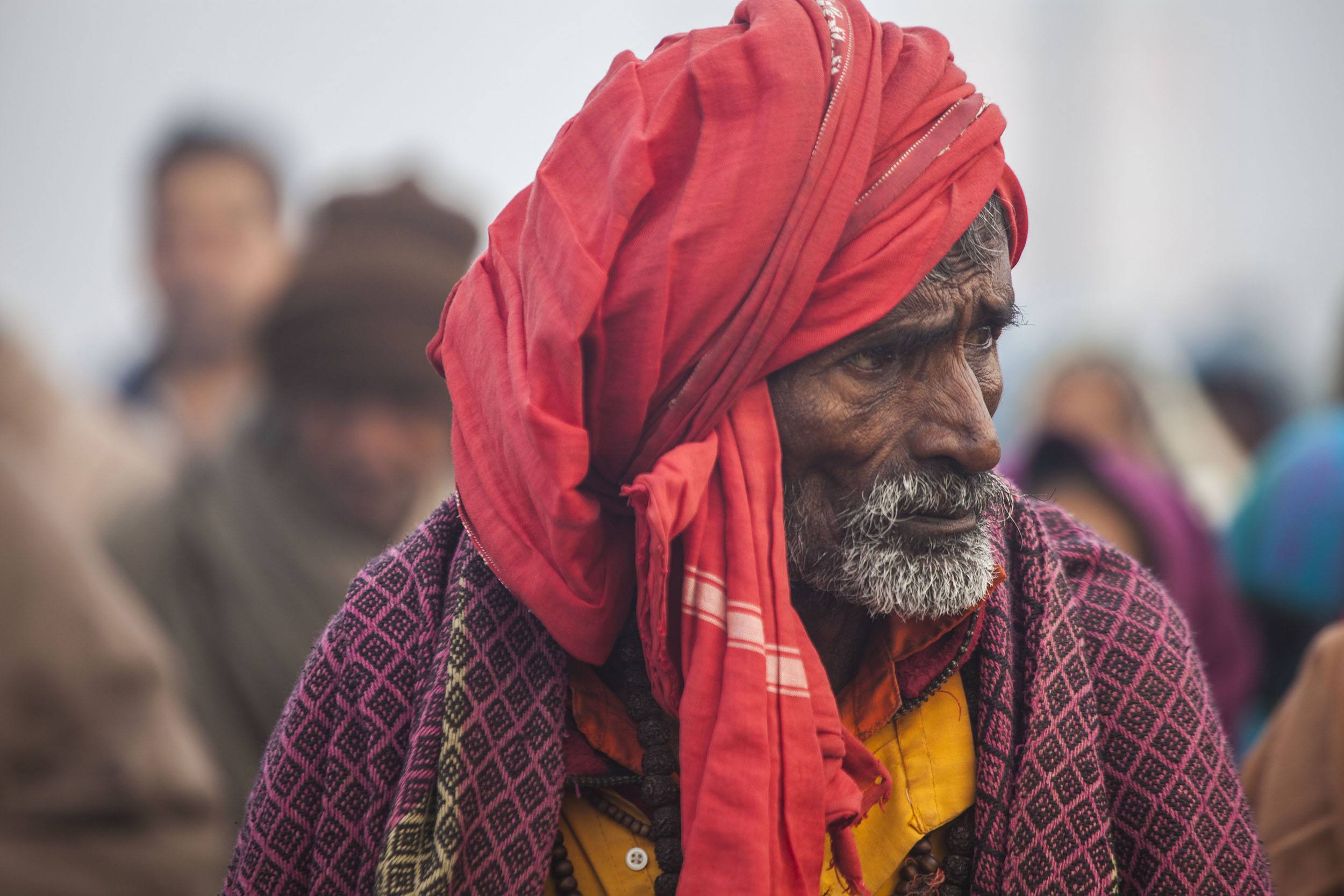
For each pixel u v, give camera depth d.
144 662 3.49
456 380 2.36
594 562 2.21
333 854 2.36
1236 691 5.52
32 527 3.42
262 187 6.77
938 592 2.25
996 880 2.27
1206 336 13.49
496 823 2.23
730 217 2.14
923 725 2.39
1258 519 5.68
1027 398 7.64
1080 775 2.32
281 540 4.67
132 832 3.35
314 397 4.63
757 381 2.23
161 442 6.68
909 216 2.19
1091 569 2.58
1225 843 2.35
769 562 2.18
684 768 2.12
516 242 2.38
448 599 2.39
